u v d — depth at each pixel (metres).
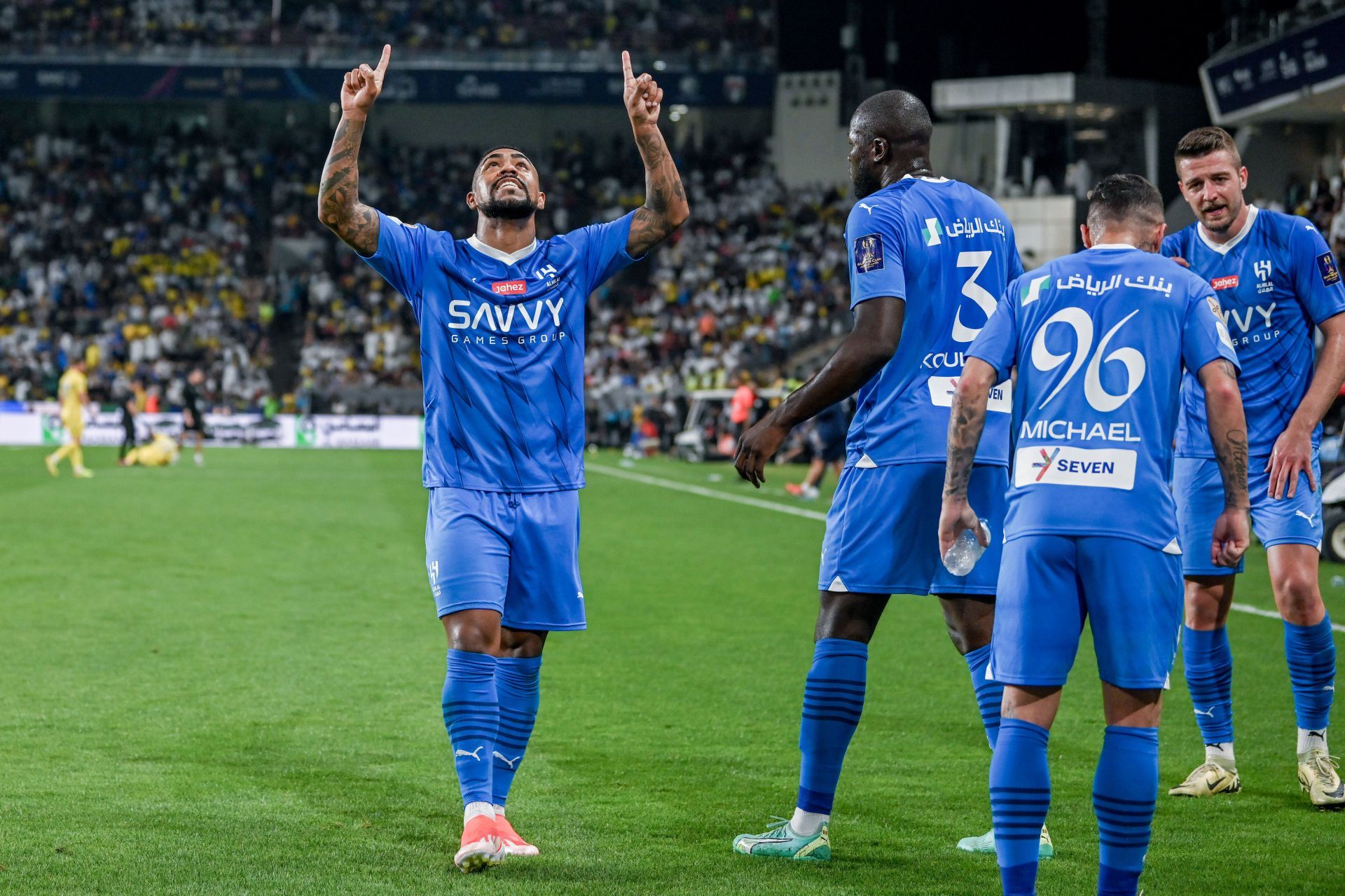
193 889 5.45
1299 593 7.30
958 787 7.34
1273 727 8.88
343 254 61.62
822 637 6.27
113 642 11.49
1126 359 5.20
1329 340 7.41
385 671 10.39
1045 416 5.27
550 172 64.06
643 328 56.81
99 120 64.81
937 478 6.15
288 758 7.74
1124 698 5.15
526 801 6.97
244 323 57.97
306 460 42.31
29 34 59.25
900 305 5.95
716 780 7.40
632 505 26.62
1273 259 7.62
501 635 6.55
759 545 19.95
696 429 43.75
